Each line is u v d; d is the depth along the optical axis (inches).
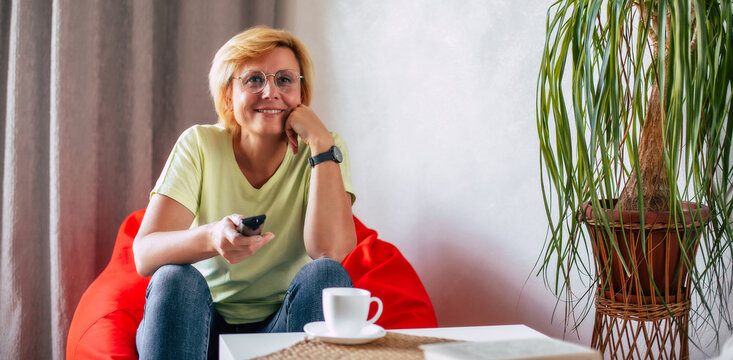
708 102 54.8
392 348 38.3
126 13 96.5
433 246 91.0
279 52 60.6
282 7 107.3
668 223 54.2
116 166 97.3
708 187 55.2
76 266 92.1
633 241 56.0
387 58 95.3
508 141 82.0
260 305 62.1
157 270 51.4
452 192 88.4
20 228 89.5
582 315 75.5
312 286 51.2
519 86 80.7
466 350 32.0
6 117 90.6
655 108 58.1
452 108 87.8
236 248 46.6
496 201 83.6
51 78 90.4
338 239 59.0
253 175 62.6
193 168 59.7
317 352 37.2
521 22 80.4
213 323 58.9
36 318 92.5
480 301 85.7
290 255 62.4
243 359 36.7
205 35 101.7
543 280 79.1
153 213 57.5
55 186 90.3
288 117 61.1
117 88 96.7
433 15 89.6
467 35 85.8
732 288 64.6
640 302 56.6
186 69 101.4
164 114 102.9
